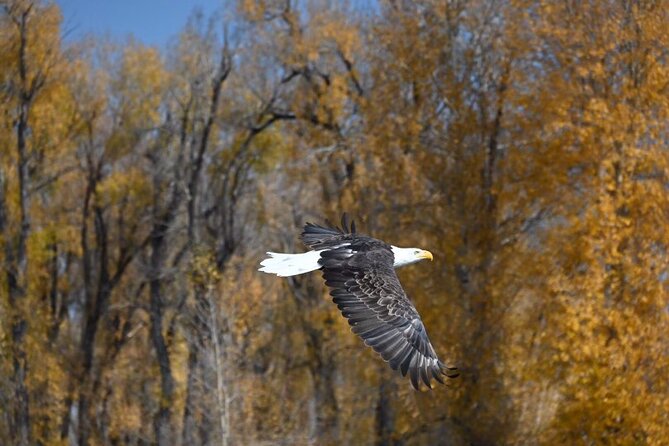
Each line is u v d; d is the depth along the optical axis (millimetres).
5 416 32531
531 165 25250
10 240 35812
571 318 22172
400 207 27578
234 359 28078
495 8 27984
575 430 22859
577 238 23297
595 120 23688
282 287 33875
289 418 29891
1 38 35156
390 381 26875
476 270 26078
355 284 9508
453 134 27453
